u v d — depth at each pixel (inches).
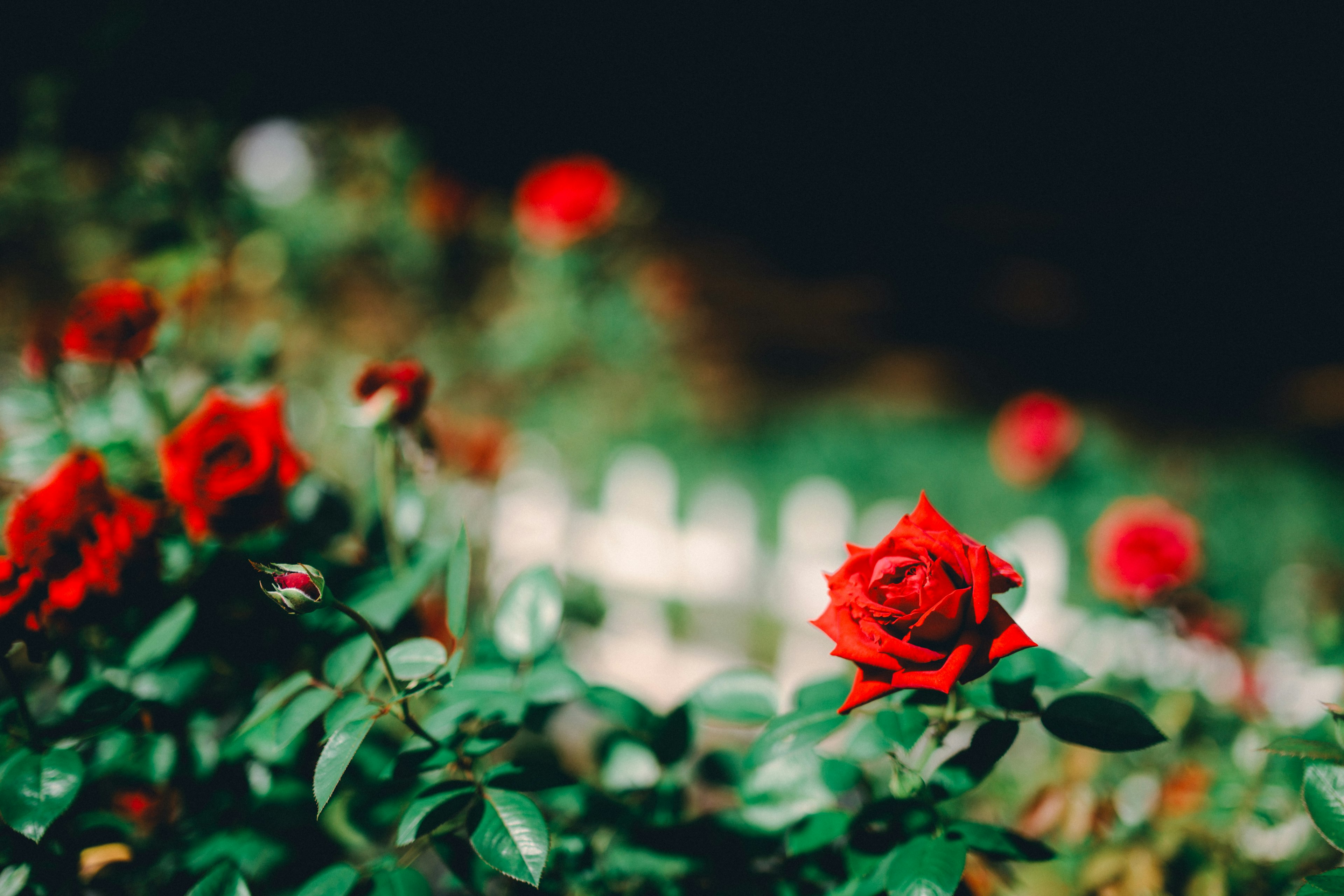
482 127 285.7
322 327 149.6
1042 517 163.9
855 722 38.1
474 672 39.4
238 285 124.2
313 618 40.8
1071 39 312.3
